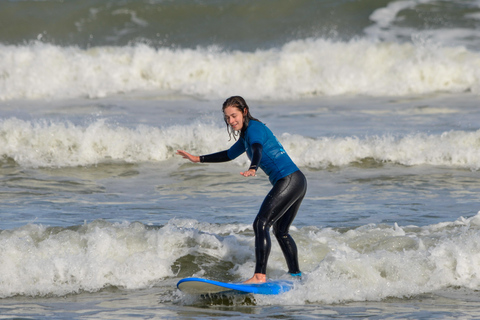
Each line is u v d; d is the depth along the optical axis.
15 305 17.84
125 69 71.38
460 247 20.45
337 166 40.47
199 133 44.66
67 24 91.56
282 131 46.69
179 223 25.42
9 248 20.50
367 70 69.12
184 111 56.69
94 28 91.12
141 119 52.22
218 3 93.88
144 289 19.45
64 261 19.92
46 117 53.41
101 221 24.05
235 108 19.22
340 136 44.88
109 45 86.88
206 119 52.50
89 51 76.81
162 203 31.47
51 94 66.06
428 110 55.12
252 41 85.38
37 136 43.81
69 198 32.78
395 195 32.50
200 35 88.12
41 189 35.09
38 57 71.88
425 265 19.94
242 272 20.59
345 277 19.12
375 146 41.59
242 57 73.56
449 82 66.50
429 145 41.34
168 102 62.12
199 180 37.34
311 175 38.34
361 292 18.56
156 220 27.34
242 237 23.20
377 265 19.86
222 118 53.09
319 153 41.12
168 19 92.19
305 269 20.42
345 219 27.05
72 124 45.44
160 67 71.19
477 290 19.05
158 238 21.94
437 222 26.36
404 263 19.86
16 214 28.52
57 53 72.75
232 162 41.28
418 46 71.25
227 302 18.19
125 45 86.69
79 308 17.56
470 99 60.22
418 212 28.34
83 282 19.62
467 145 41.25
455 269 19.84
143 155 43.38
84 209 29.92
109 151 43.66
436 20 85.12
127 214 28.72
